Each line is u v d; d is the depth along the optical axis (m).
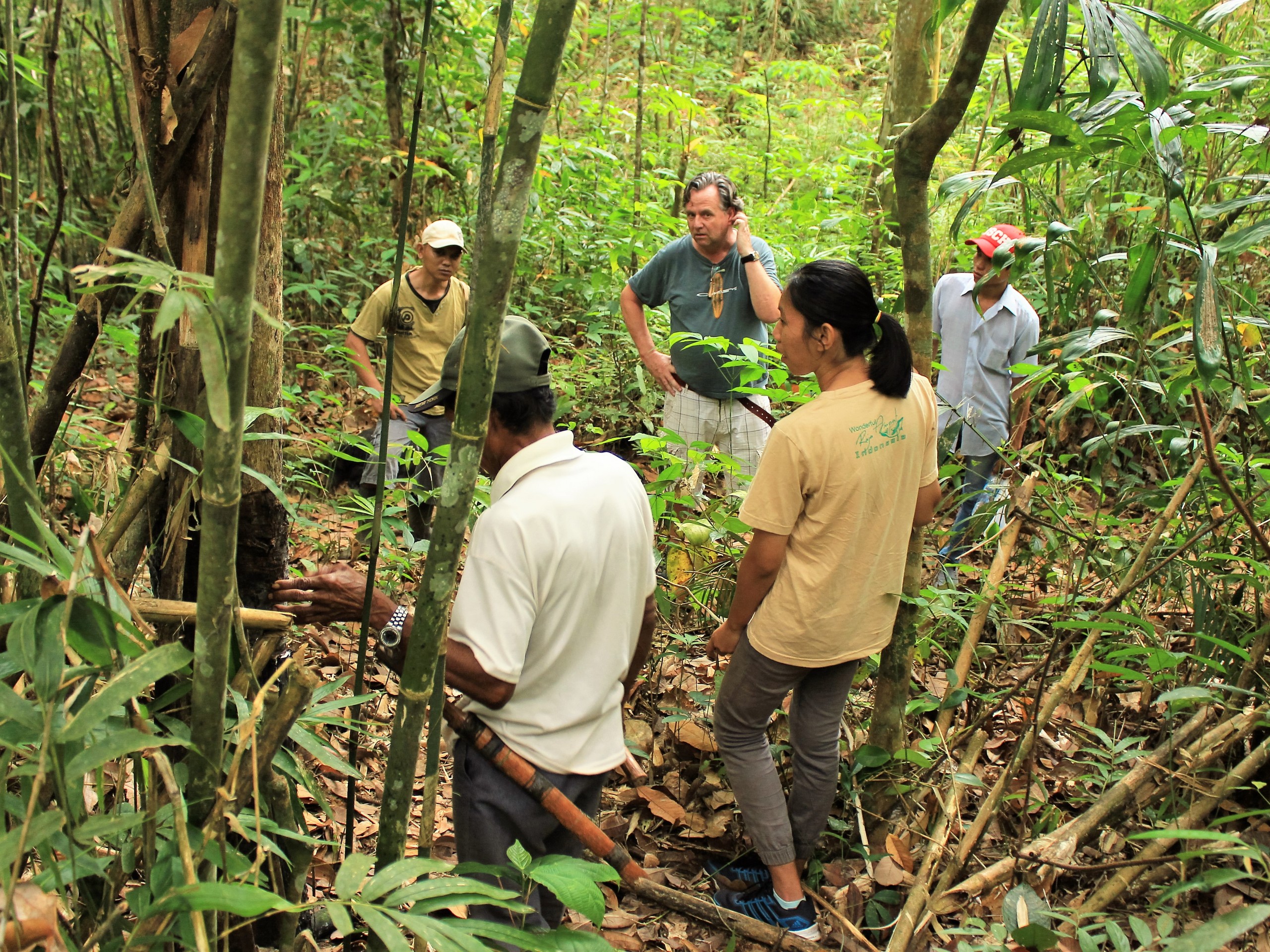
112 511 1.51
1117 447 4.25
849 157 6.62
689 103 6.38
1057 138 1.90
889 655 2.40
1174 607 2.87
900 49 6.00
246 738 1.07
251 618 1.31
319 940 2.04
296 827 1.43
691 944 2.24
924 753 2.46
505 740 1.73
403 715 1.35
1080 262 2.40
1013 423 4.13
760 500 2.13
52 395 1.44
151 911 0.93
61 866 1.11
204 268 1.41
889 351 2.10
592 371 5.10
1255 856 1.48
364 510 2.92
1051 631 3.02
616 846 1.70
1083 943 1.65
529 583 1.63
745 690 2.24
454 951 1.03
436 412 3.33
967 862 2.25
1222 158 2.93
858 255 5.78
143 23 1.31
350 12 5.56
